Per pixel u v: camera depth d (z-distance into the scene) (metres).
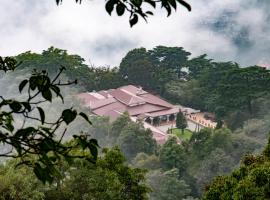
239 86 96.25
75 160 18.59
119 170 20.91
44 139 3.20
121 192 20.72
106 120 78.75
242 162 19.14
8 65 4.21
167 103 103.50
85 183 18.98
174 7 3.68
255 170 15.35
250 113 95.25
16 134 3.15
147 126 86.25
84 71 112.31
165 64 125.88
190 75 126.44
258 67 96.81
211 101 102.00
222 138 70.12
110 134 76.00
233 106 96.88
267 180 14.99
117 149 21.23
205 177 65.75
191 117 102.94
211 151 69.19
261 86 96.75
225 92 97.38
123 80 117.25
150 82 116.62
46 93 3.30
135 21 3.77
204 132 71.69
